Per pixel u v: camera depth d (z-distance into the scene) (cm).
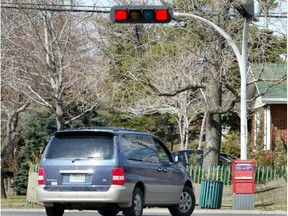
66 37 5381
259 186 5000
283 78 4916
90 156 3050
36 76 5478
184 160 6144
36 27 5247
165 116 8381
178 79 5928
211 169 4991
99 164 3022
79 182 3036
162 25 5531
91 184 3017
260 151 5991
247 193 4378
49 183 3075
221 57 5072
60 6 5275
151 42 5556
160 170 3281
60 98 5212
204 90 5641
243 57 4303
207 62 5219
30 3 5219
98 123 6900
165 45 5650
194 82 5841
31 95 5447
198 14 5097
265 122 7138
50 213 3161
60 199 3042
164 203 3303
